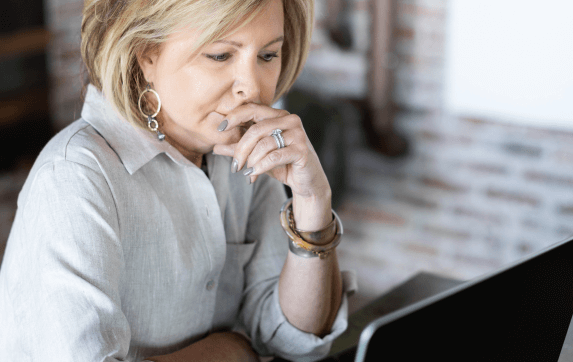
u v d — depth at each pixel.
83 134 0.81
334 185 3.06
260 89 0.83
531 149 2.75
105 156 0.80
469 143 2.88
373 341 0.49
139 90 0.83
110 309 0.73
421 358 0.53
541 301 0.66
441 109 2.92
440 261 2.91
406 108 2.99
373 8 2.87
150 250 0.85
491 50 2.73
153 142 0.85
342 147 3.08
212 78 0.78
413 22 2.86
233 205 1.00
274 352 1.01
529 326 0.65
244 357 0.91
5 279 0.81
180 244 0.87
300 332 0.96
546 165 2.73
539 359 0.70
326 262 0.93
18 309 0.75
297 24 0.90
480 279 0.57
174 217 0.87
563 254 0.68
